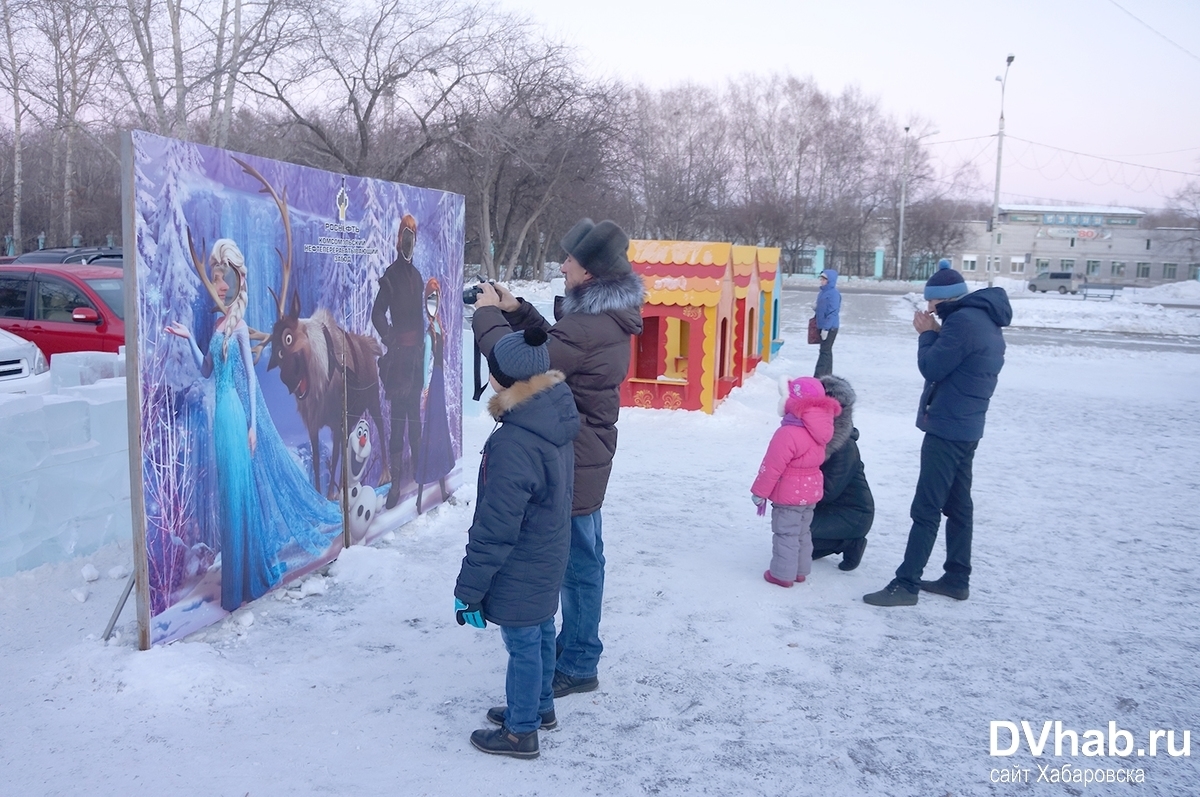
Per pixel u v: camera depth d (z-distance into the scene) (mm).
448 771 3158
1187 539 6363
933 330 5012
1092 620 4812
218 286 4078
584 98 32062
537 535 3174
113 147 22562
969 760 3375
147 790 2939
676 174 53250
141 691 3537
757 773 3234
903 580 4969
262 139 25969
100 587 4613
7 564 4559
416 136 28781
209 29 20016
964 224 70625
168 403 3816
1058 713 3768
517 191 35562
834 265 70062
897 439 9938
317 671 3883
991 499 7453
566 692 3789
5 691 3508
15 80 20094
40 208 37125
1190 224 72375
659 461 8391
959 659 4277
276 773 3078
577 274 3688
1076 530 6555
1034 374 16906
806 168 69562
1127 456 9406
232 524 4273
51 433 4797
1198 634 4648
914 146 68562
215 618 4203
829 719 3654
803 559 5266
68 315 9047
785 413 5137
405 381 5871
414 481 6059
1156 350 22484
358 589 4863
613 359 3660
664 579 5234
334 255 4996
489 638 4309
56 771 3018
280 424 4613
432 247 6137
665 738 3467
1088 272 75125
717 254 10477
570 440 3232
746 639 4426
